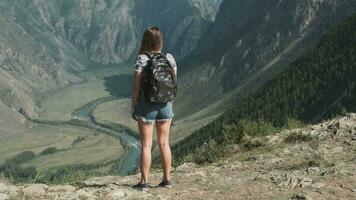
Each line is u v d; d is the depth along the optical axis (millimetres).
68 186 6621
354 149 8094
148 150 6160
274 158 8016
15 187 6414
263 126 10414
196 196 6078
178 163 9797
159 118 6109
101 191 6281
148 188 6367
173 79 5992
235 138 10016
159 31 5961
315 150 8070
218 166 8164
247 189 6352
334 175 6719
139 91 5973
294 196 5910
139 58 5914
